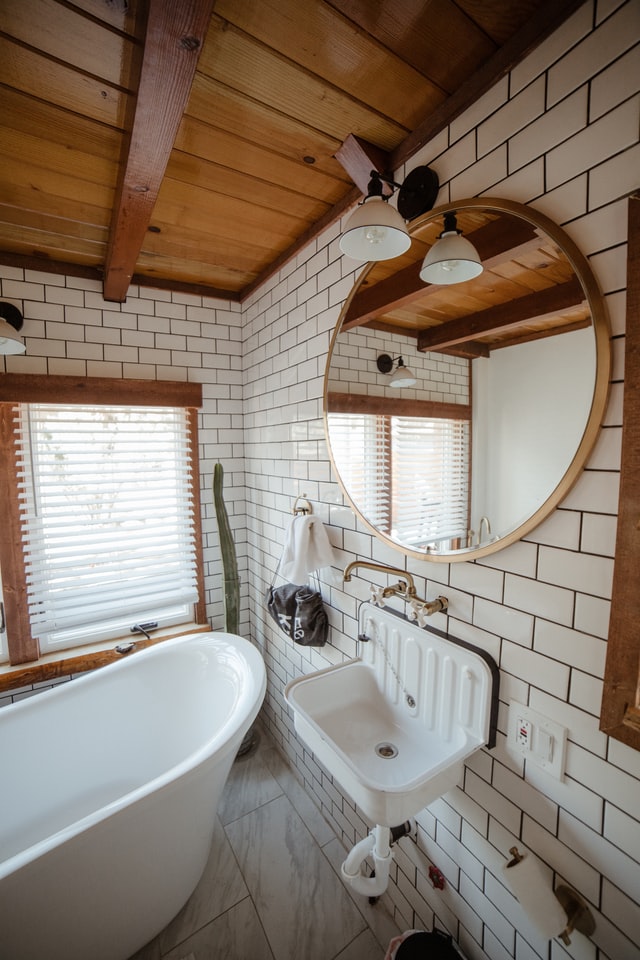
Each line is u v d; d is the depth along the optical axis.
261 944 1.36
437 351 1.08
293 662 2.03
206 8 0.70
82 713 1.68
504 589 0.98
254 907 1.46
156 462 2.23
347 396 1.45
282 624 1.78
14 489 1.87
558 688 0.88
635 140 0.71
